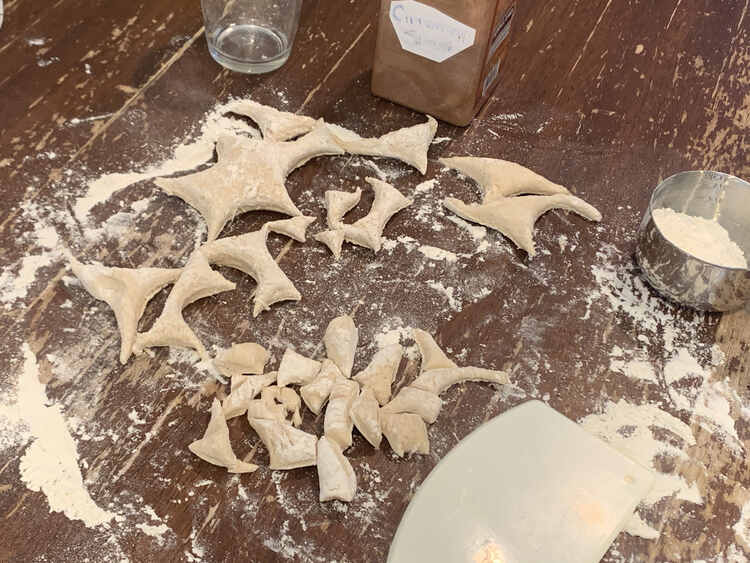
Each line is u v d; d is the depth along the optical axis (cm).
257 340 67
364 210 77
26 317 67
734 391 69
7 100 81
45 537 56
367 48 91
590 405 67
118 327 66
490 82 85
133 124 81
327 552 57
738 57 97
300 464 60
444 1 74
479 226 77
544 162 83
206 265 69
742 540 61
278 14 86
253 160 76
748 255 77
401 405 63
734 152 87
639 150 86
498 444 61
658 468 64
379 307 71
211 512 58
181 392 64
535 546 57
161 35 89
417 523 57
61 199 74
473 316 71
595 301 73
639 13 100
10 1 89
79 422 61
